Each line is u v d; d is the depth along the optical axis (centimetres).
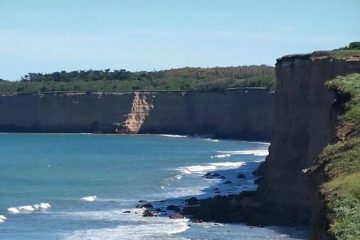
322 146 6544
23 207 7762
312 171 3294
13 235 6147
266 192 7356
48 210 7656
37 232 6309
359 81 4325
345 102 4088
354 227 2398
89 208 7831
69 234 6203
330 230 2461
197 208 7344
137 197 8775
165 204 8112
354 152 3145
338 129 3728
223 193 8975
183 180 10725
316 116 6731
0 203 8231
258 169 10988
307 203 6788
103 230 6394
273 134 7919
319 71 6812
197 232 6244
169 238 5978
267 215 6762
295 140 7269
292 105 7400
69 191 9469
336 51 7025
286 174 7231
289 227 6412
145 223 6762
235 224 6625
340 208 2548
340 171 3019
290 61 7550
